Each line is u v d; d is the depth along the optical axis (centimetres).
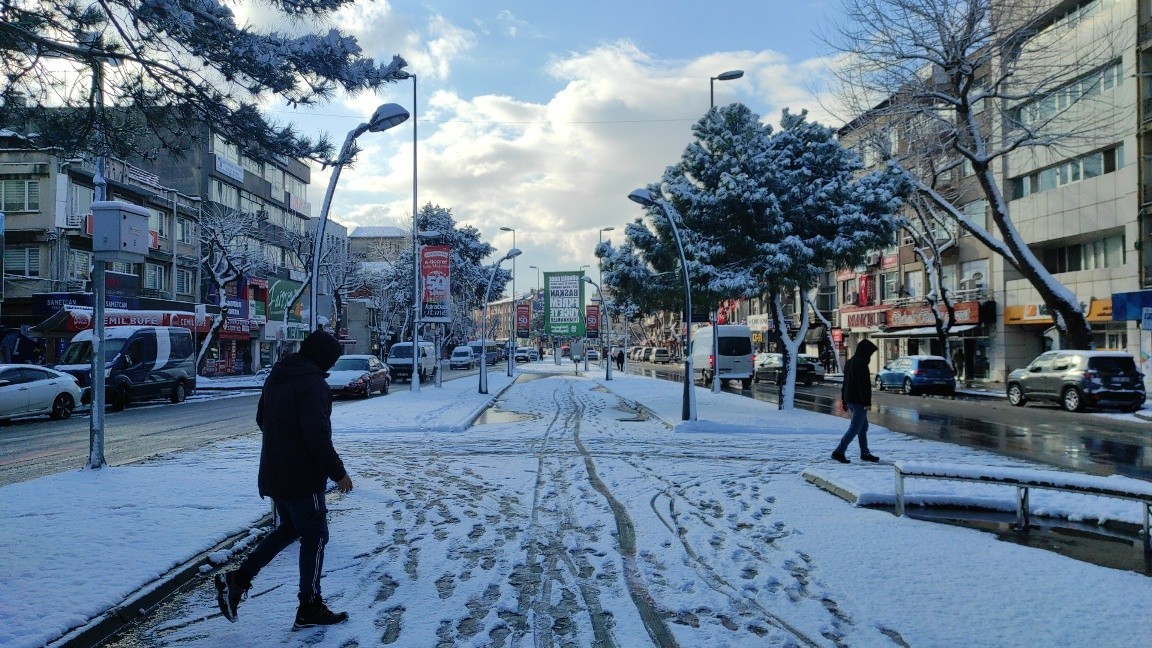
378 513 802
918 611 470
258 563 464
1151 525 635
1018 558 589
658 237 2150
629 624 463
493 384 3756
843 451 1201
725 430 1686
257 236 4891
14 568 537
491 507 834
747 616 475
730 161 1989
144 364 2461
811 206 1964
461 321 7500
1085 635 426
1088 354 2238
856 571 559
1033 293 3366
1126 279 2839
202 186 4616
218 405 2544
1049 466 1178
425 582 551
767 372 4194
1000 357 3597
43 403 1952
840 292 5419
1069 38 3061
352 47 637
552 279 5059
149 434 1634
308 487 460
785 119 2053
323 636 445
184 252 4453
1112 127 2884
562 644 436
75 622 437
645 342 12912
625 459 1237
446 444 1466
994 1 2308
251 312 4997
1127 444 1486
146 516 707
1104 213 2948
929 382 3116
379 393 3138
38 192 3453
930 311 4106
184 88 666
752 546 647
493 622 466
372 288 6247
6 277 3431
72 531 645
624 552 641
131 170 3972
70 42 625
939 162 3244
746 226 2020
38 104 663
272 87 652
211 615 489
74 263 3553
